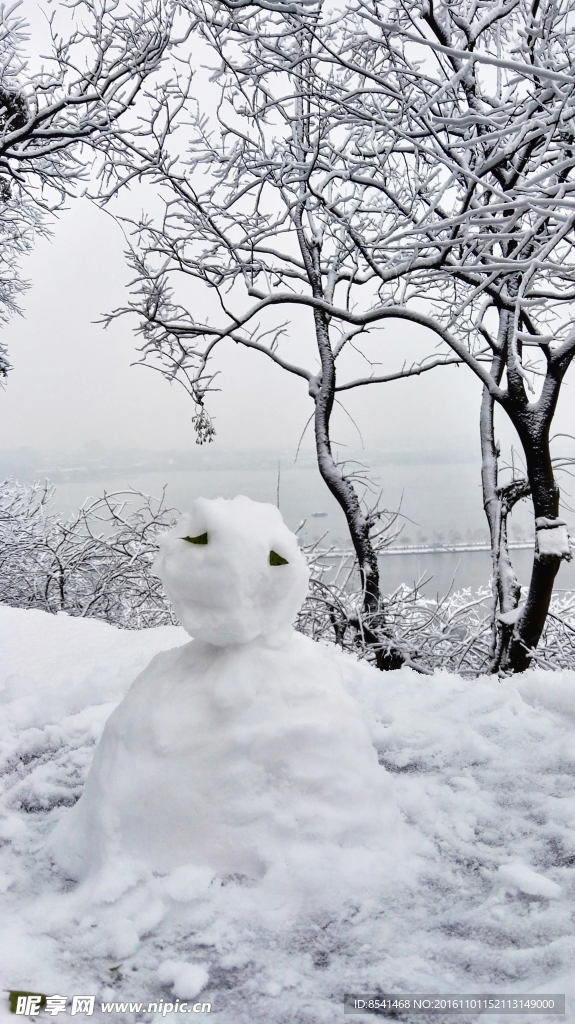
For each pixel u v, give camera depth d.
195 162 7.37
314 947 1.69
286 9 5.34
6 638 4.68
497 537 8.06
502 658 7.37
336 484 8.38
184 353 7.76
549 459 6.72
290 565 2.10
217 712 1.98
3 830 2.30
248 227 7.76
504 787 2.49
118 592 10.18
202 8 5.93
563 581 8.73
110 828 1.92
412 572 8.91
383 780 2.13
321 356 8.63
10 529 10.31
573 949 1.62
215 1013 1.48
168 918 1.79
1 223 12.02
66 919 1.77
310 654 2.19
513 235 4.53
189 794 1.91
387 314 6.52
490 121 4.39
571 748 2.69
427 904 1.85
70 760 2.93
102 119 7.55
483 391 8.81
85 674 3.89
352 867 1.92
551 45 4.98
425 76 5.32
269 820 1.91
